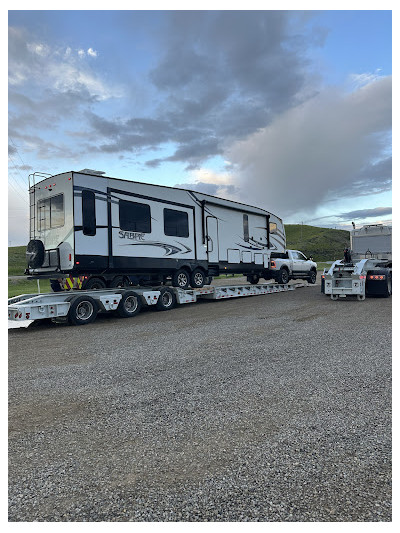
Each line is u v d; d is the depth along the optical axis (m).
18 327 8.91
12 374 4.88
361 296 11.98
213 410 3.54
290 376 4.49
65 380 4.57
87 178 9.13
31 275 9.62
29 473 2.56
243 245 14.38
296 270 17.27
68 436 3.09
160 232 10.96
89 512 2.17
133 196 10.21
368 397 3.78
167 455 2.75
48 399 3.94
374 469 2.52
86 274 9.42
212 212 12.97
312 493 2.28
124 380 4.51
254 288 14.51
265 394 3.92
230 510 2.15
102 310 9.52
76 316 8.74
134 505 2.21
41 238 9.55
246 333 7.15
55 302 8.57
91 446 2.91
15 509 2.21
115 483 2.43
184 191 11.86
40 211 9.57
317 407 3.56
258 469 2.54
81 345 6.60
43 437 3.08
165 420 3.35
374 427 3.12
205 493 2.30
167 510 2.16
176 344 6.38
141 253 10.34
